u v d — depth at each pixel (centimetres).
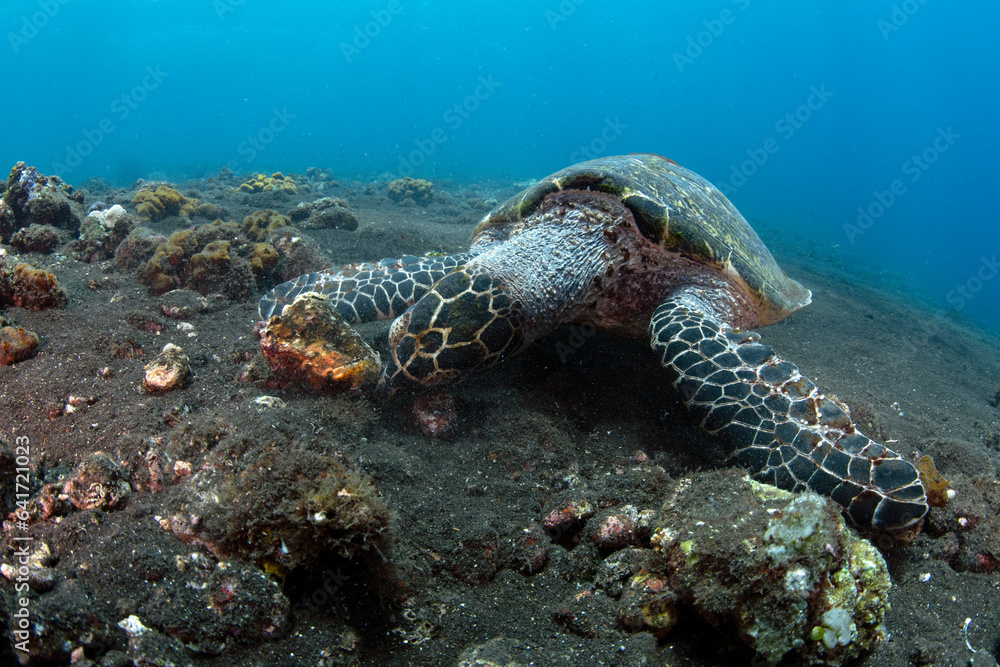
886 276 330
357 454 61
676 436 75
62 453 61
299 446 56
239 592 47
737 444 65
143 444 58
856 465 61
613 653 49
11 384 67
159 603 47
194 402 67
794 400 66
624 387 82
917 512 58
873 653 51
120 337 76
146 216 153
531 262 76
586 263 80
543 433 71
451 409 72
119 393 67
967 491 74
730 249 86
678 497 57
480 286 72
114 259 107
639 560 55
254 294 99
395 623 51
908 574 62
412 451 67
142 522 52
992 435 100
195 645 46
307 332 68
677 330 74
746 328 92
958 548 65
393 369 70
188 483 52
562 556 58
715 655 50
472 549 56
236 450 55
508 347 74
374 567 51
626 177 84
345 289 83
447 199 304
